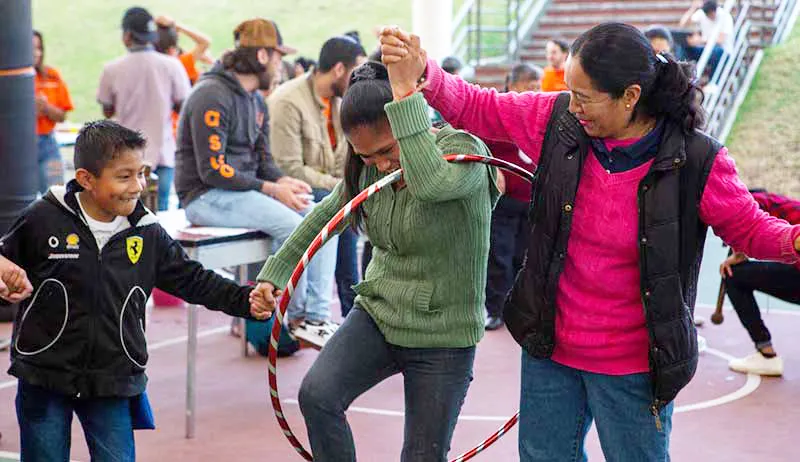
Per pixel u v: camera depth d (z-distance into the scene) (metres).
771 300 8.73
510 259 7.58
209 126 5.92
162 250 3.66
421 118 3.03
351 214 3.50
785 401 5.97
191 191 6.04
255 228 5.88
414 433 3.40
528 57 16.48
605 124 2.88
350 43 6.61
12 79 6.96
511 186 4.65
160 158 9.87
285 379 6.36
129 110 9.83
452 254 3.34
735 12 15.23
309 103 6.70
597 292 3.02
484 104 3.19
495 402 5.93
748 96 14.98
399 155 3.24
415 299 3.34
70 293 3.49
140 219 3.58
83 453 5.05
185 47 21.91
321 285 6.14
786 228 2.89
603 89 2.82
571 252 3.03
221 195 5.95
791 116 14.43
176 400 5.93
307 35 22.52
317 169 6.76
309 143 6.70
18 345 3.53
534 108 3.13
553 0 17.20
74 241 3.48
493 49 17.41
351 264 7.11
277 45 6.17
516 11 16.30
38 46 9.74
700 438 5.34
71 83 21.12
